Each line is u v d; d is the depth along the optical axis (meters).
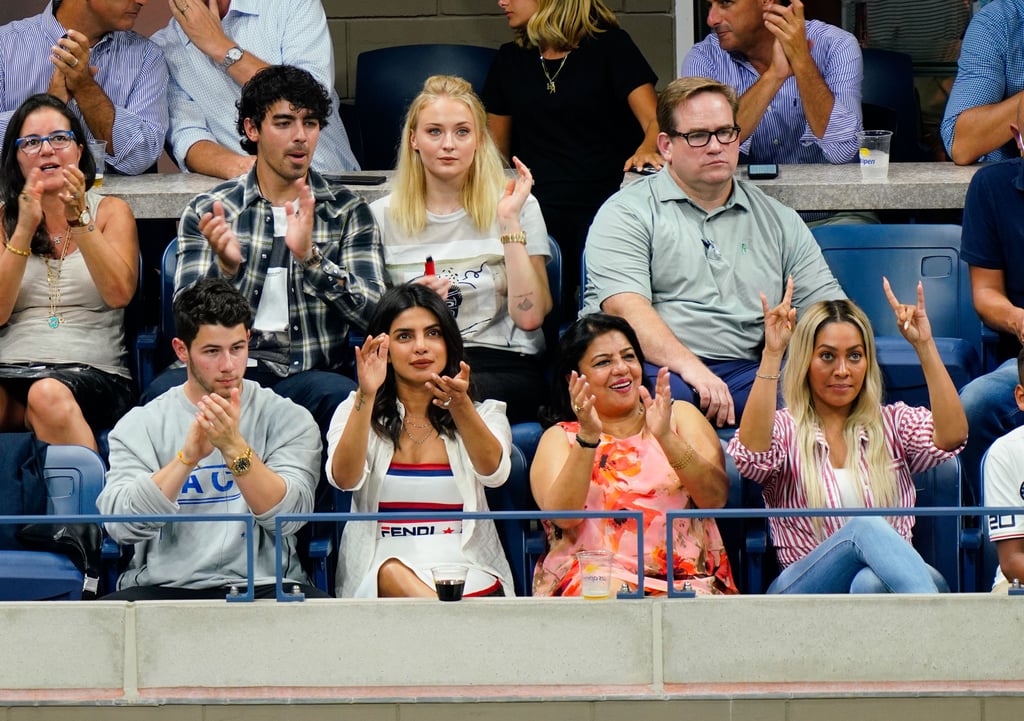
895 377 18.58
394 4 28.52
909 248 19.88
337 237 19.09
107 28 22.33
